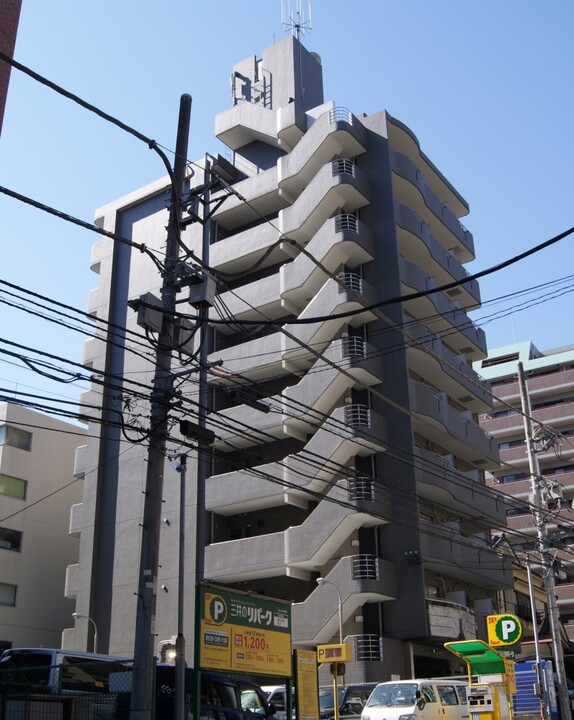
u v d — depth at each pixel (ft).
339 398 122.93
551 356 252.62
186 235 147.02
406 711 62.18
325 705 76.74
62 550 154.92
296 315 132.46
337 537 113.39
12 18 52.60
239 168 152.87
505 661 71.15
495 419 245.45
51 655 57.41
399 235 132.98
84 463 143.33
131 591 130.11
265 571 118.52
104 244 157.38
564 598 204.23
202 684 55.26
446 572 123.85
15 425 153.28
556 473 229.04
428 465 119.24
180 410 49.49
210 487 126.93
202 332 51.78
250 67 160.25
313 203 130.41
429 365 130.41
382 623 111.45
